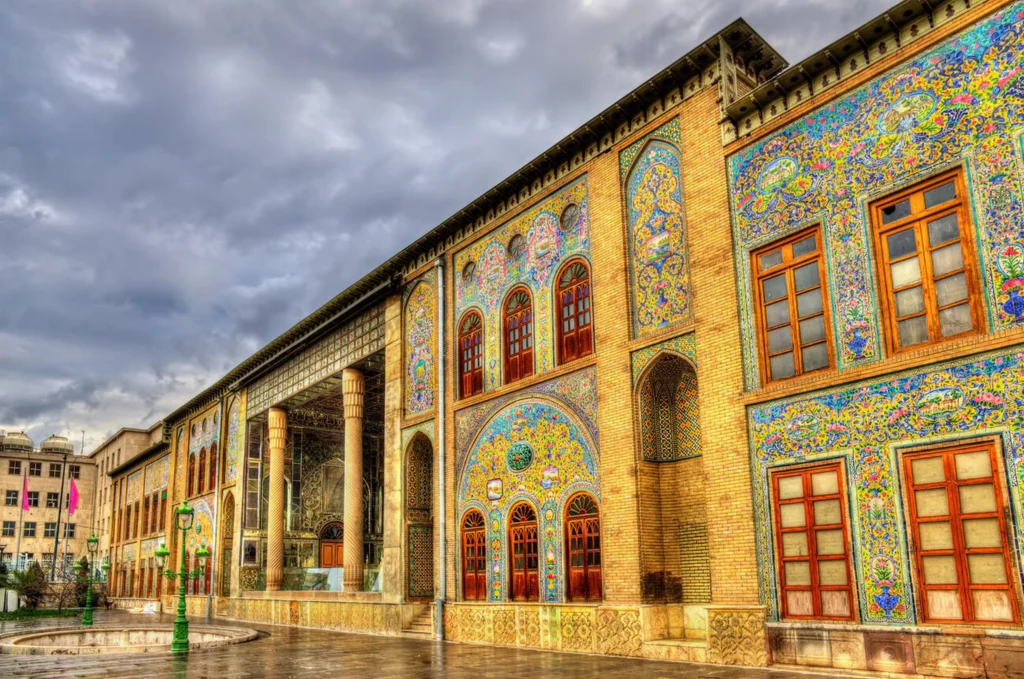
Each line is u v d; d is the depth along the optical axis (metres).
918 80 10.35
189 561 31.44
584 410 14.36
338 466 29.17
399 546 18.67
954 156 9.88
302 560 27.62
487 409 16.61
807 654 10.37
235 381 29.14
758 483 11.27
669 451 13.41
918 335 9.96
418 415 18.75
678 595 12.96
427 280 19.28
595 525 13.91
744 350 11.78
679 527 13.12
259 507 27.61
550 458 14.92
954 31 10.08
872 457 10.09
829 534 10.41
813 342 11.03
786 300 11.44
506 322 16.70
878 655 9.68
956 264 9.73
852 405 10.38
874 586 9.88
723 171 12.52
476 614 15.96
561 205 15.77
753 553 11.16
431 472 19.22
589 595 13.83
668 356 13.08
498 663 12.09
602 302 14.32
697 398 13.15
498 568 15.73
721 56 12.95
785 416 11.09
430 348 18.78
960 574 9.17
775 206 11.73
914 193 10.25
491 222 17.48
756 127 12.18
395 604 18.42
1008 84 9.52
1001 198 9.38
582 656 12.96
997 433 9.04
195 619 26.91
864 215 10.66
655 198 13.83
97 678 10.70
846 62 11.15
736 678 9.83
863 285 10.53
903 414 9.88
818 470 10.64
